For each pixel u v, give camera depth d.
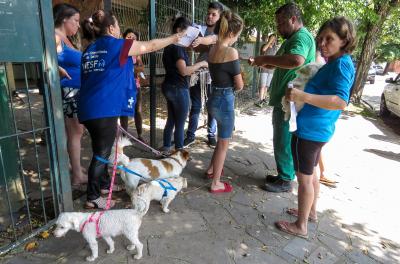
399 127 8.82
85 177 3.82
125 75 3.04
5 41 2.29
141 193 2.90
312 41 3.32
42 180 3.79
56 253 2.64
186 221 3.20
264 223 3.26
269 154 5.27
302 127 2.75
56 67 2.71
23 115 6.42
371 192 4.23
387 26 13.57
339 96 2.48
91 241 2.51
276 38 9.09
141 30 8.02
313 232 3.18
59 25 3.29
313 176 3.17
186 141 5.29
